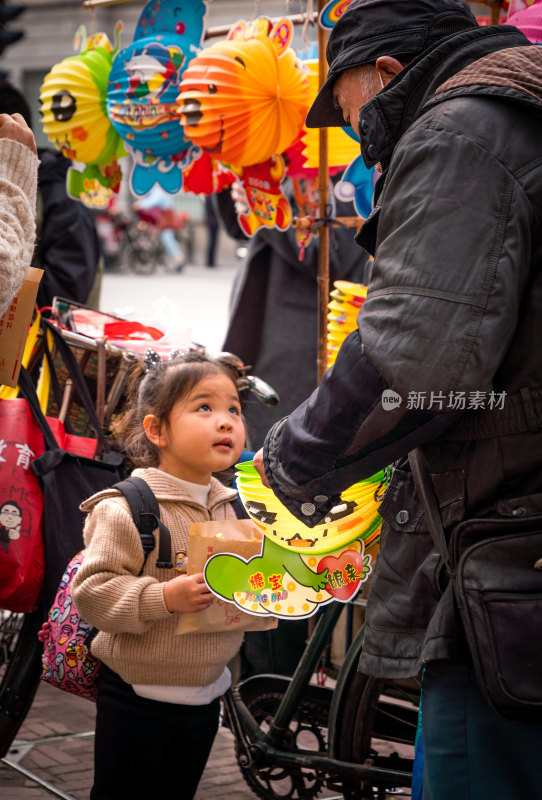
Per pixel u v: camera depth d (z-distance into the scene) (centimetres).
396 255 146
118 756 210
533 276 148
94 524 205
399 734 259
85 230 449
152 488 211
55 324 281
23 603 252
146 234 1942
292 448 158
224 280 1794
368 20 173
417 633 166
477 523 149
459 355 139
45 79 363
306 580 195
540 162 147
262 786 264
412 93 163
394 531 173
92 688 221
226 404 213
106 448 271
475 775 152
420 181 146
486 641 145
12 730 268
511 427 148
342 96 185
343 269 408
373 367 145
